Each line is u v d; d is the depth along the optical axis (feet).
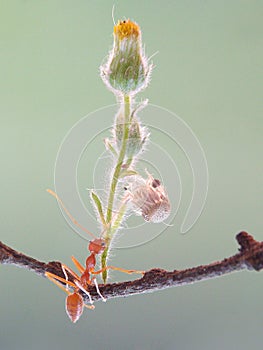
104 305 0.47
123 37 0.35
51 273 0.36
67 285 0.37
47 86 0.49
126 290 0.35
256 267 0.32
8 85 0.49
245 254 0.32
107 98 0.49
